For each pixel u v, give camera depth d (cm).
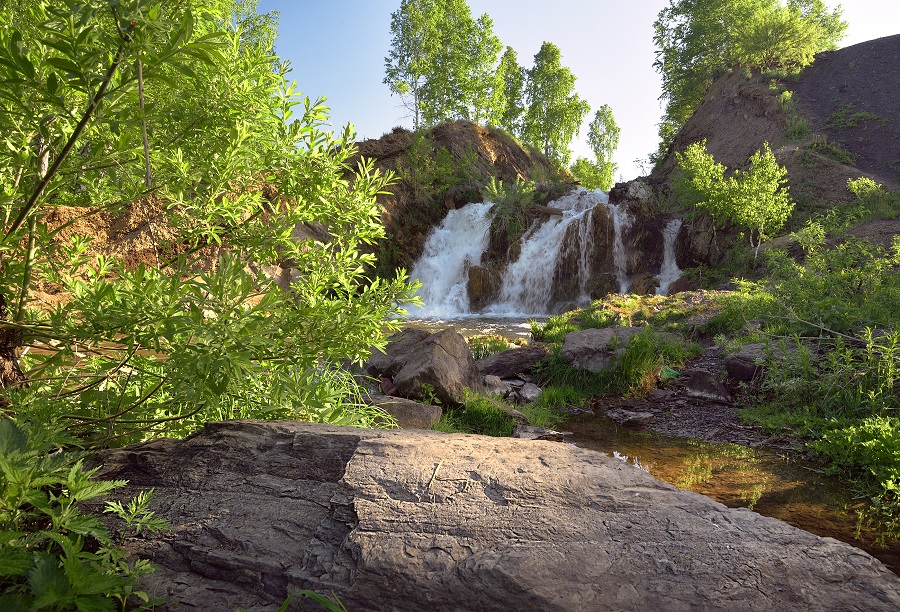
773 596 169
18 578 185
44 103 243
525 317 2231
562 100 6041
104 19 228
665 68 4531
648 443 627
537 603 170
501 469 230
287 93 323
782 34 3619
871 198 2102
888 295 959
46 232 292
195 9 249
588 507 208
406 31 4462
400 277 345
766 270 1967
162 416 336
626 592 172
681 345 977
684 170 2556
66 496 215
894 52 3519
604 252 2509
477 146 3972
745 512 207
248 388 322
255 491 232
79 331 258
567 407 788
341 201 346
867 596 169
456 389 691
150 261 388
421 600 177
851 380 673
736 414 724
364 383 710
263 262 338
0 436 199
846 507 442
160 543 210
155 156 296
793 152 2725
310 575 189
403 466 233
